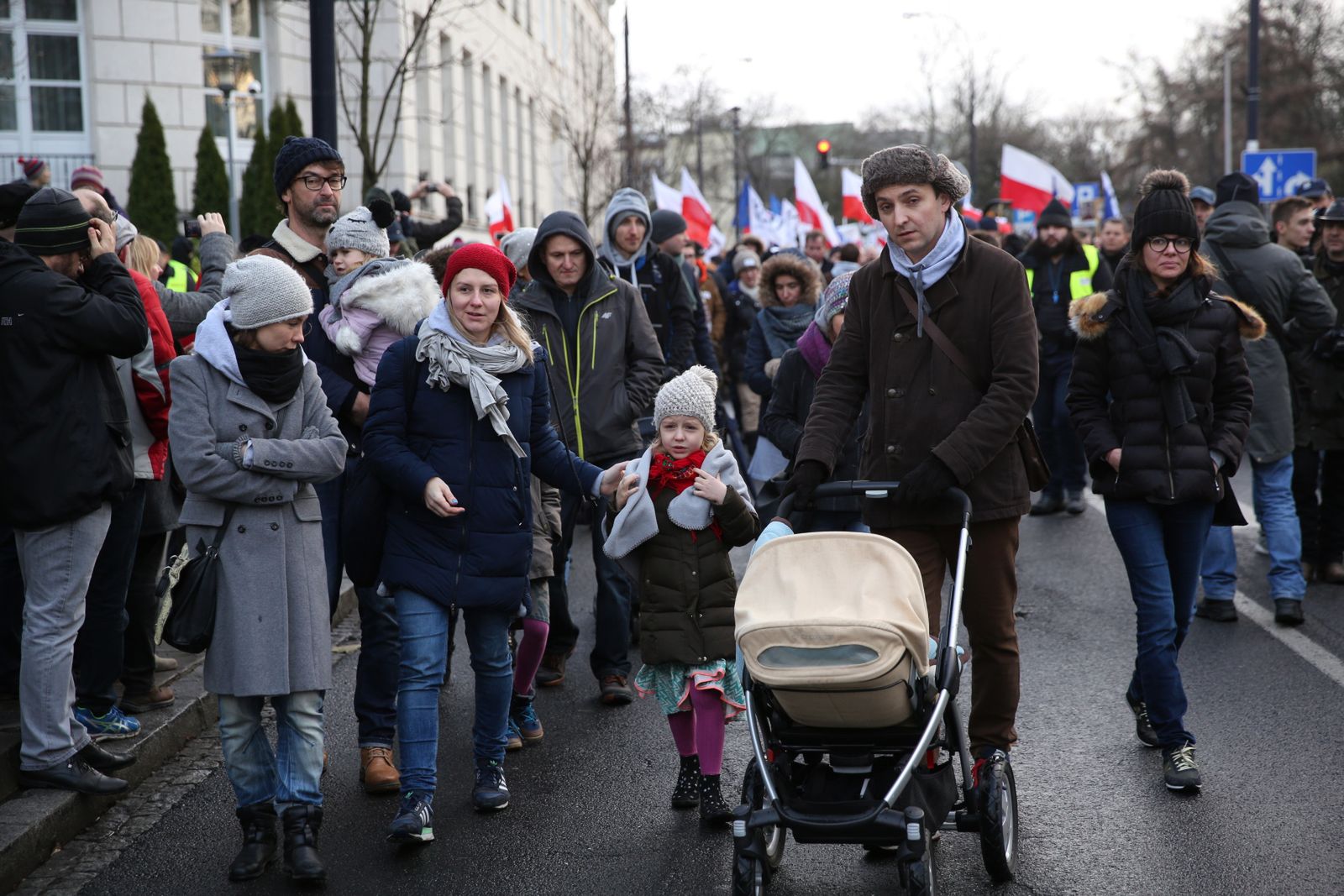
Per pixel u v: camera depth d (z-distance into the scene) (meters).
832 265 17.58
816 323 6.81
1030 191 21.28
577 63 40.12
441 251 7.09
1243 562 9.34
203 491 4.59
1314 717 6.07
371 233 5.77
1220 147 49.75
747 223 26.72
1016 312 4.52
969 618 4.68
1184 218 5.34
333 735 6.16
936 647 4.26
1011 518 4.62
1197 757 5.62
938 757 4.62
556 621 6.90
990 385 4.55
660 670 5.12
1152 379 5.40
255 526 4.69
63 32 19.69
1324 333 8.13
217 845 4.87
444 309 5.01
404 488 4.80
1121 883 4.40
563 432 6.66
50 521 4.80
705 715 5.05
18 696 5.79
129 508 5.56
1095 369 5.55
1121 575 9.04
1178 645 5.62
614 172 30.77
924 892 3.84
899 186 4.53
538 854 4.77
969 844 4.81
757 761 4.02
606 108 33.75
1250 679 6.66
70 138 19.78
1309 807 5.02
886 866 4.63
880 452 4.66
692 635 5.05
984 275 4.56
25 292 4.77
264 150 19.38
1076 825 4.92
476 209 27.00
